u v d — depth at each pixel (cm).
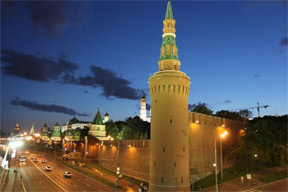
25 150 19075
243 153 6662
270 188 5381
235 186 5488
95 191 5341
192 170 5872
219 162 6888
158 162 4991
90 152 11488
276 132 8069
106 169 8900
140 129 12350
